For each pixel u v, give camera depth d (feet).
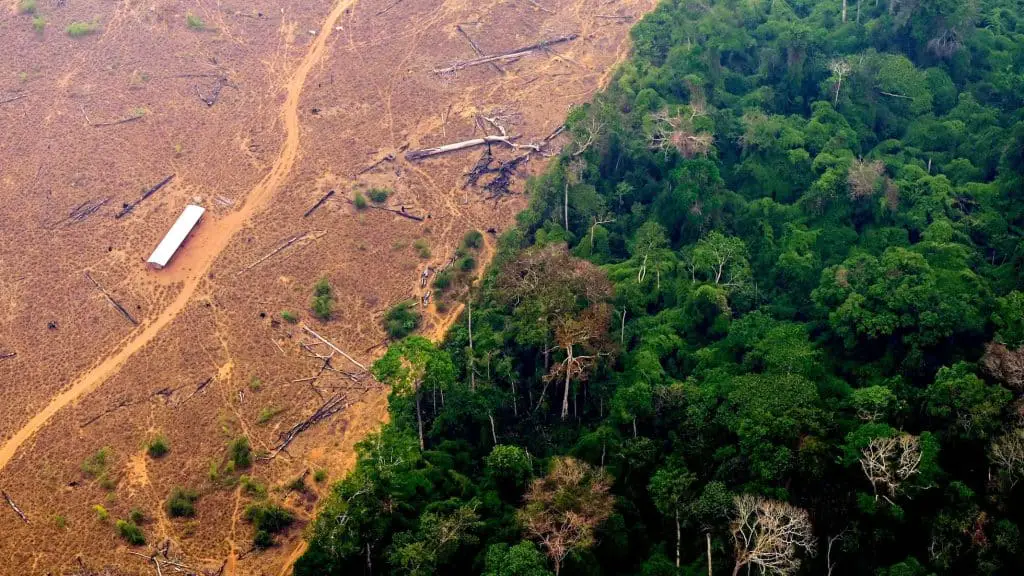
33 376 324.19
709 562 224.74
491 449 286.66
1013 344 262.26
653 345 303.68
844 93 405.39
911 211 348.59
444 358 276.41
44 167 411.34
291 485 285.23
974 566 214.07
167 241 371.15
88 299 353.72
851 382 286.46
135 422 307.17
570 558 228.63
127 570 258.57
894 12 436.35
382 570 242.17
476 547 240.12
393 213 397.80
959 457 242.78
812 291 315.99
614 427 274.36
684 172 355.36
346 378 324.39
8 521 273.75
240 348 334.24
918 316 280.51
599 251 359.46
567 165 385.91
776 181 372.99
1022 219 335.06
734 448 253.65
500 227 393.29
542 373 304.50
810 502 238.68
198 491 282.56
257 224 388.78
